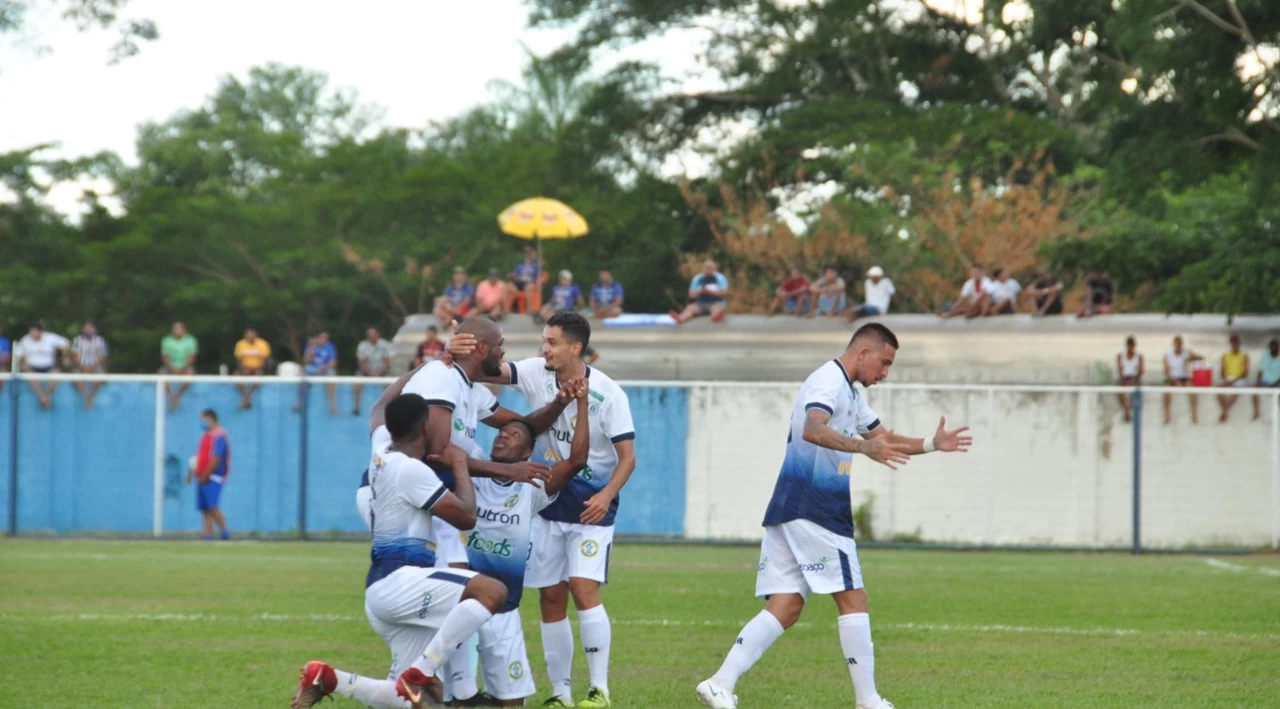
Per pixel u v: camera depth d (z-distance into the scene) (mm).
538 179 90188
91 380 40875
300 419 40781
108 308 88000
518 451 13523
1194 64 42688
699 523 40219
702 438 40344
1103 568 31906
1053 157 71312
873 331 12953
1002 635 19297
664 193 81500
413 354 48375
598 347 47812
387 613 12195
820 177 74250
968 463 39844
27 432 40906
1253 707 13562
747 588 26219
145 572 28531
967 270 65625
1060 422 39531
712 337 47531
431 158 93125
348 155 92188
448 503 12133
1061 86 72000
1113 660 16812
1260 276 43312
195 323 83875
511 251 85062
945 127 71250
